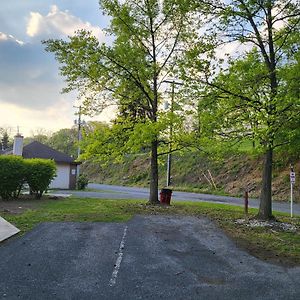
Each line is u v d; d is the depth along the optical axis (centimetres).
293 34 1344
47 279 651
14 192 1923
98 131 1861
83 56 1695
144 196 2723
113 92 1848
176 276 704
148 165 5212
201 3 1352
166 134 1814
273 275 733
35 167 1936
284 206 2302
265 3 1289
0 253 813
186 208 1784
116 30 1800
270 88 1355
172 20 1809
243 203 2388
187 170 4325
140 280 670
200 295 604
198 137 1723
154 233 1115
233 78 1331
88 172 6475
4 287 600
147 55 1866
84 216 1366
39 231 1059
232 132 1418
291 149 1321
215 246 980
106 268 736
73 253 840
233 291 630
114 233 1083
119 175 5578
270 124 1200
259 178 3300
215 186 3672
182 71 1377
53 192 2711
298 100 1125
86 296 576
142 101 1956
